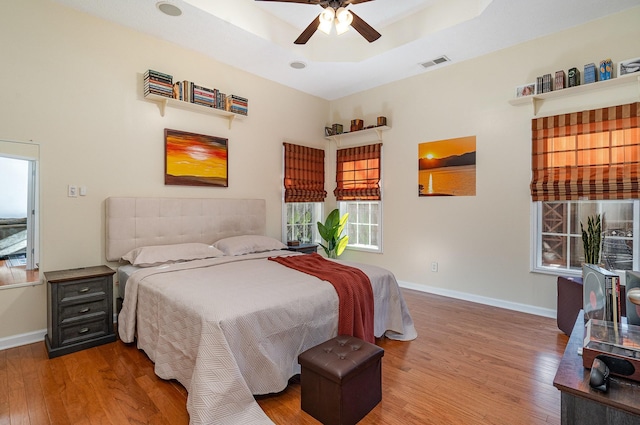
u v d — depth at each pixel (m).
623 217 3.16
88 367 2.39
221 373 1.75
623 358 1.17
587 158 3.21
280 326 2.07
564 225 3.48
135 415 1.84
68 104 3.03
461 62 4.11
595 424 1.09
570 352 1.40
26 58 2.81
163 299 2.29
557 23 3.24
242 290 2.28
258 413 1.80
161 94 3.47
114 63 3.29
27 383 2.17
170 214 3.63
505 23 3.23
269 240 4.23
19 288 2.79
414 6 3.44
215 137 4.11
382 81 4.81
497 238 3.85
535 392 2.08
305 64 4.21
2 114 2.71
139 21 3.25
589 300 1.68
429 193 4.43
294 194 5.05
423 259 4.52
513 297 3.73
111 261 3.28
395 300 2.97
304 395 1.90
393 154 4.83
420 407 1.94
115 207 3.23
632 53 3.00
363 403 1.84
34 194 2.88
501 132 3.80
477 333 3.05
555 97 3.44
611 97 3.12
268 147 4.76
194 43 3.68
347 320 2.42
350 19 2.55
